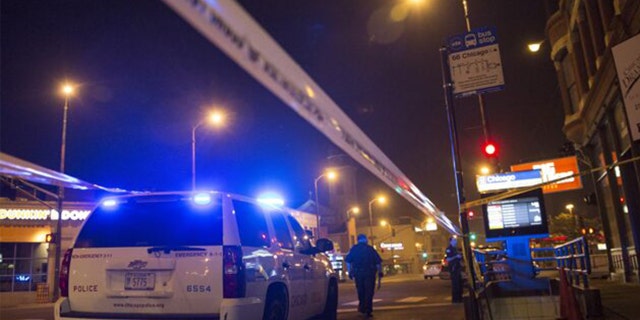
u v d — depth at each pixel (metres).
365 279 10.59
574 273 8.61
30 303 26.89
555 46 18.67
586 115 16.34
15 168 4.09
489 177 12.05
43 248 28.81
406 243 76.69
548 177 21.69
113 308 5.54
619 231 15.16
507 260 11.69
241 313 5.32
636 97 9.24
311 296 7.38
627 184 13.63
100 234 5.82
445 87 8.02
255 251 5.84
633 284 13.93
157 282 5.46
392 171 4.71
